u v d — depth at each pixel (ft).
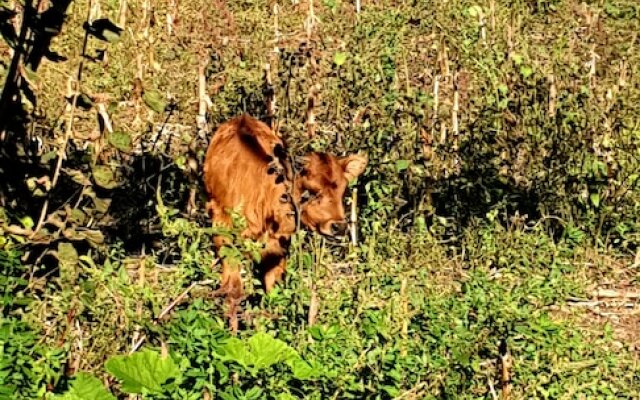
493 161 39.58
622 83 45.21
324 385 20.79
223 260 27.27
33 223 27.07
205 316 22.44
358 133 39.29
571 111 40.73
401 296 25.55
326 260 30.40
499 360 25.02
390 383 21.85
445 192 37.96
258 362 20.36
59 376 19.76
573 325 29.12
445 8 61.52
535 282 30.60
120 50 50.08
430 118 42.04
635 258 35.45
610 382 26.37
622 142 39.40
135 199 33.42
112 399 18.98
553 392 24.41
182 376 19.81
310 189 28.81
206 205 31.22
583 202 37.50
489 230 34.83
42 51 26.53
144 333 22.63
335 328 22.30
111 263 27.50
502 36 57.00
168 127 43.93
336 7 59.36
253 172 28.81
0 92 26.81
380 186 35.45
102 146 28.17
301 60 44.16
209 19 60.54
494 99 42.27
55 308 24.53
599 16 62.44
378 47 53.72
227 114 42.06
